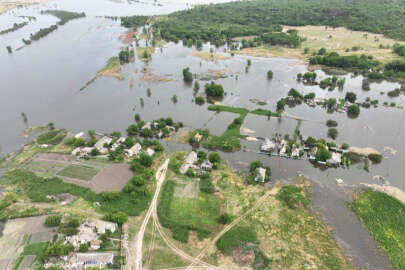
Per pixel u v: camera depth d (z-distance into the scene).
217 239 80.56
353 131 133.50
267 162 112.62
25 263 73.19
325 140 125.94
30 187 98.50
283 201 93.19
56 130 135.88
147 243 79.25
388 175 104.75
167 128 132.38
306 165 110.56
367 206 90.62
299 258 74.88
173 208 91.00
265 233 82.06
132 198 93.69
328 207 90.94
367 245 78.44
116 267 72.69
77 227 82.62
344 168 108.69
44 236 80.38
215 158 109.88
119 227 84.00
